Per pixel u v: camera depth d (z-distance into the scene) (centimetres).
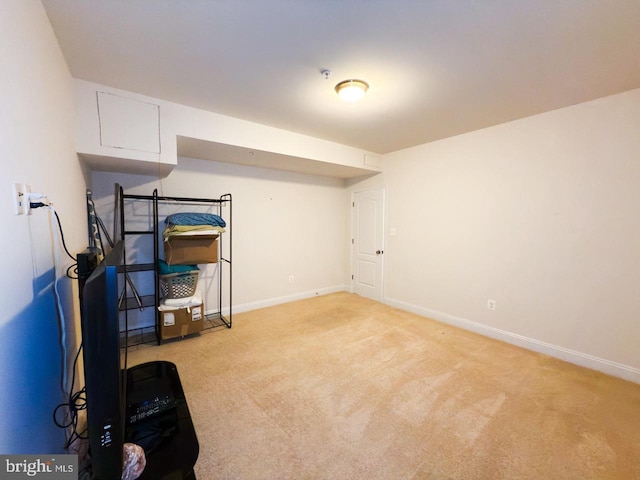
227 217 377
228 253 382
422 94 234
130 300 306
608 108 238
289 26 154
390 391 214
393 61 187
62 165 158
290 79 211
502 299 309
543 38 162
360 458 155
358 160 404
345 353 275
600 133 242
